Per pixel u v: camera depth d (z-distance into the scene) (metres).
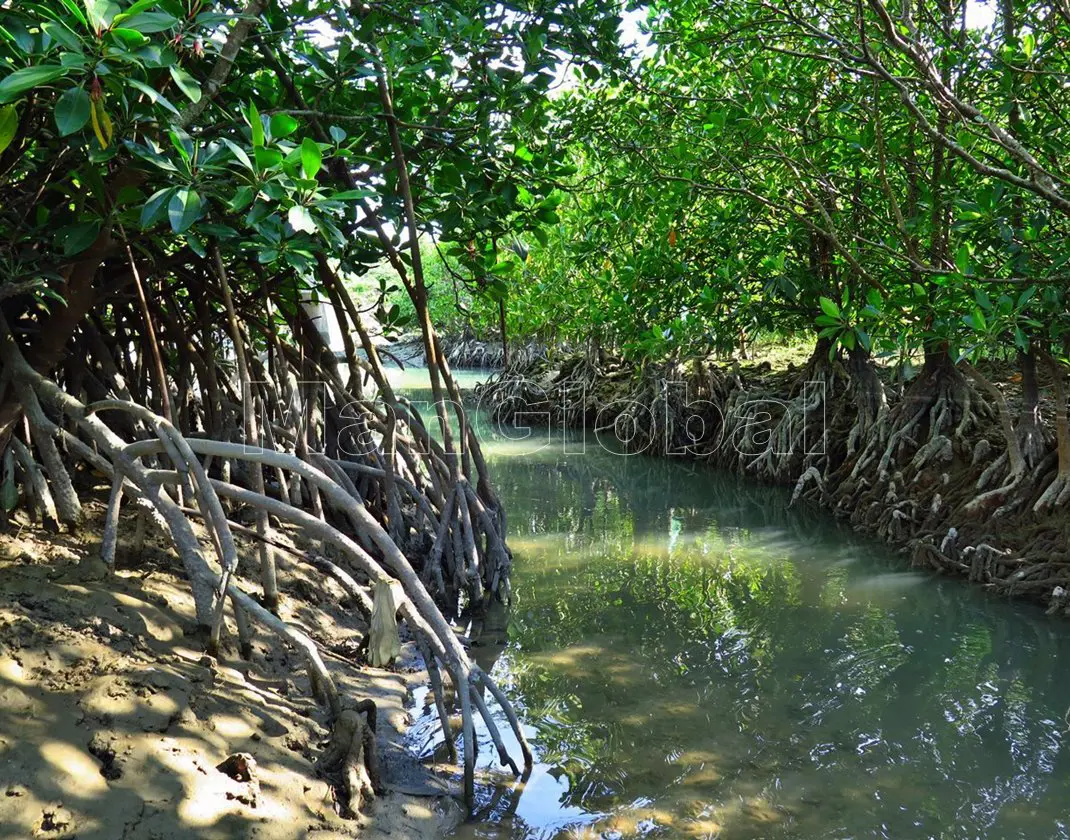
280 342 5.80
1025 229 5.18
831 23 6.16
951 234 5.96
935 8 6.23
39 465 3.82
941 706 4.11
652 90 6.93
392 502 5.86
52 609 3.07
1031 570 5.82
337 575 3.50
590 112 6.46
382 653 3.25
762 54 6.89
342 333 5.77
